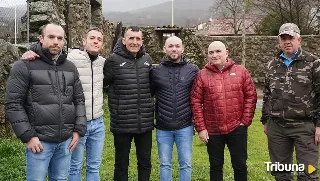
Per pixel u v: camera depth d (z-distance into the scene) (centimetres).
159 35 2111
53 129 376
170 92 477
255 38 2161
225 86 469
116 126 474
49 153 382
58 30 382
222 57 469
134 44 466
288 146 460
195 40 2069
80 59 443
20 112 365
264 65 2158
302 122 443
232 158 480
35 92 373
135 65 473
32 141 367
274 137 463
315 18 2709
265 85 477
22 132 362
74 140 394
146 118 477
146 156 486
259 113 1352
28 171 380
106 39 1566
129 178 596
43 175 381
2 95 759
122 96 469
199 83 477
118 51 474
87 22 1264
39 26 954
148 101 480
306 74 435
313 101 443
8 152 662
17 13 984
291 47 437
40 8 960
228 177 615
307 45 2116
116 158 485
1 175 550
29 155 377
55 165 398
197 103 477
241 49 2155
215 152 482
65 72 391
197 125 477
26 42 934
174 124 477
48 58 381
